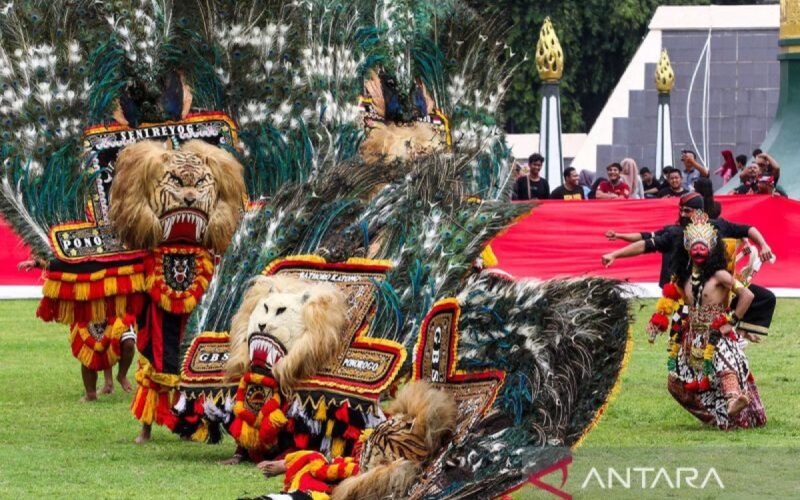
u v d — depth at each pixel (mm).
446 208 10102
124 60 12281
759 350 15945
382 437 7770
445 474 7660
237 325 9906
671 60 39156
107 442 11445
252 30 12633
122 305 11727
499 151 15391
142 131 12281
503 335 8570
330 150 12648
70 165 12094
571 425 8414
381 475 7512
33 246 12000
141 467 10344
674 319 11961
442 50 15367
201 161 11695
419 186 10266
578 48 47750
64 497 9273
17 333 18094
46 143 12094
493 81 15672
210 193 11641
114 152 12195
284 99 12656
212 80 12602
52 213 12031
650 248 12273
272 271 10211
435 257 9797
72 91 12188
